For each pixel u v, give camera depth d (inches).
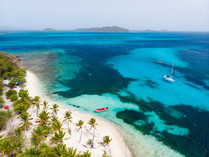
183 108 1690.5
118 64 3459.6
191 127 1379.2
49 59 3656.5
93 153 1007.6
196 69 3134.8
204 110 1660.9
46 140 1013.8
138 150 1093.8
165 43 7701.8
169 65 3432.6
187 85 2308.1
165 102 1807.3
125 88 2148.1
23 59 3486.7
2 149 825.5
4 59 2512.3
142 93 2010.3
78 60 3713.1
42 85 2087.8
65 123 1270.9
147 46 6451.8
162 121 1450.5
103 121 1385.3
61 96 1808.6
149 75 2736.2
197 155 1079.6
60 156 807.7
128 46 6427.2
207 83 2397.9
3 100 1462.8
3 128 1123.3
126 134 1245.7
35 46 5679.1
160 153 1080.2
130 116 1497.3
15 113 1306.6
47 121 1147.9
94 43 7377.0
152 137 1231.5
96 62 3590.1
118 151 1061.8
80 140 1106.7
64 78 2423.7
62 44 6604.3
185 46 6491.1
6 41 7194.9
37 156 770.8
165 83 2369.6
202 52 5054.1
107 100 1784.0
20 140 970.1
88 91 2000.5
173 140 1211.2
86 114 1470.2
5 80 2011.6
